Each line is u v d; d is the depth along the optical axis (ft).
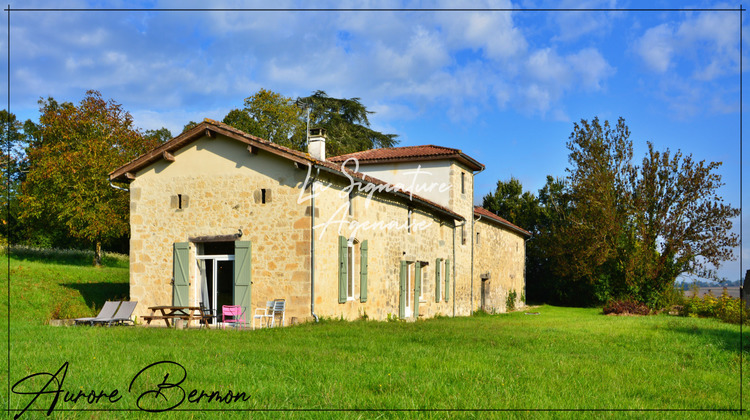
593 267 114.32
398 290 66.80
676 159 100.78
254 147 52.06
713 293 82.07
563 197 134.72
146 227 56.44
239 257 52.29
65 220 105.50
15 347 34.63
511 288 114.32
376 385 25.29
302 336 41.27
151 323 55.26
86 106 107.14
